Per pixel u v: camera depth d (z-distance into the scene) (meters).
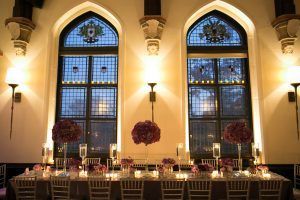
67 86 7.16
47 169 5.27
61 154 6.93
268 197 4.33
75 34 7.32
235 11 7.04
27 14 6.77
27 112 6.71
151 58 6.77
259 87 6.68
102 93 7.12
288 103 6.64
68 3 7.02
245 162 6.73
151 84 6.62
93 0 6.99
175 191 4.38
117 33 7.26
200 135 6.95
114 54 7.16
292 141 6.54
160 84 6.71
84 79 7.18
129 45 6.83
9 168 6.57
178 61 6.77
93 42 7.27
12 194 4.60
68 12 7.02
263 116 6.60
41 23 6.96
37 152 6.61
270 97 6.66
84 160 5.31
